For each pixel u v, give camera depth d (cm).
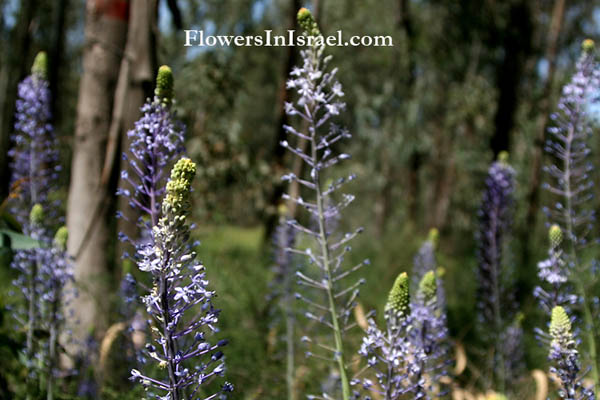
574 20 1548
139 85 437
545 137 1194
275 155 955
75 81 1299
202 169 629
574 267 324
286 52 963
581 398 243
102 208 459
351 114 1722
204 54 639
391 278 947
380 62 1609
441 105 1764
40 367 331
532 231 1111
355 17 1477
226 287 559
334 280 269
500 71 1105
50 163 374
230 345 470
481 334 477
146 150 237
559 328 245
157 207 235
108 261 465
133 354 343
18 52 1001
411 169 2019
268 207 855
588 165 335
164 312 180
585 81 336
